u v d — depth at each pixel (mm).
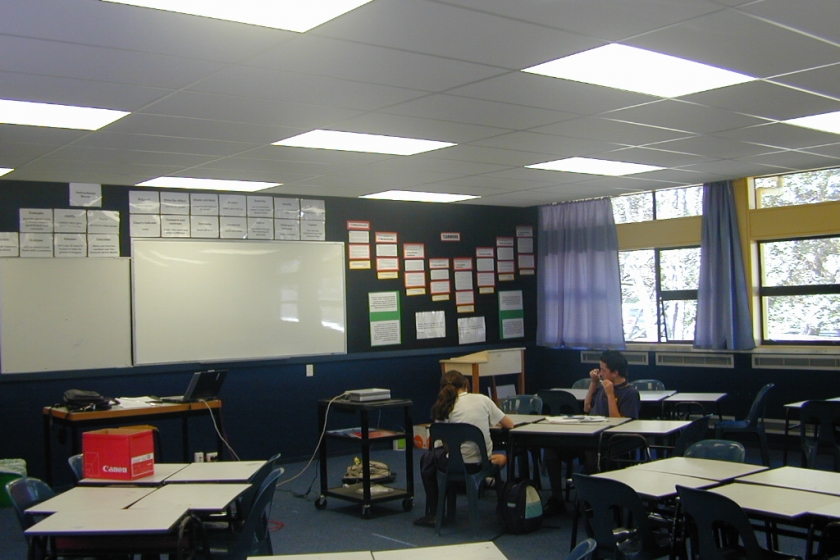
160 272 7254
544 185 7945
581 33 3408
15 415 6531
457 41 3447
